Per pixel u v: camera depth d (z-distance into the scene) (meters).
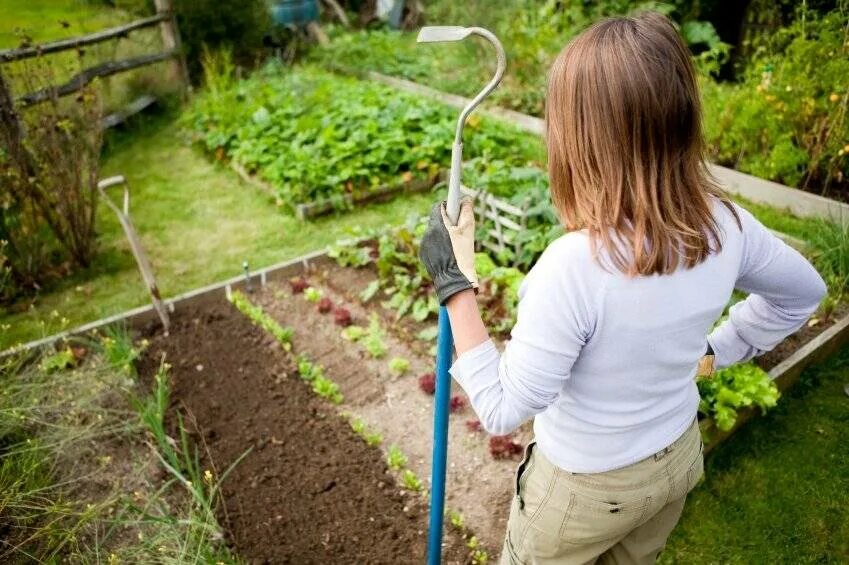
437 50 8.98
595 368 1.32
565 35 7.30
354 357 3.81
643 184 1.21
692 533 2.75
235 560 2.61
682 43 1.24
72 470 3.06
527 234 4.42
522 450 3.13
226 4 8.42
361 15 11.80
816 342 3.55
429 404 3.46
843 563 2.61
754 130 5.39
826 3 6.23
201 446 3.20
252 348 3.86
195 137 7.01
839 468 3.00
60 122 4.62
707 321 1.34
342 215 5.50
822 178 5.30
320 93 6.98
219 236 5.30
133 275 4.83
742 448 3.12
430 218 1.53
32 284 4.66
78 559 2.64
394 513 2.84
